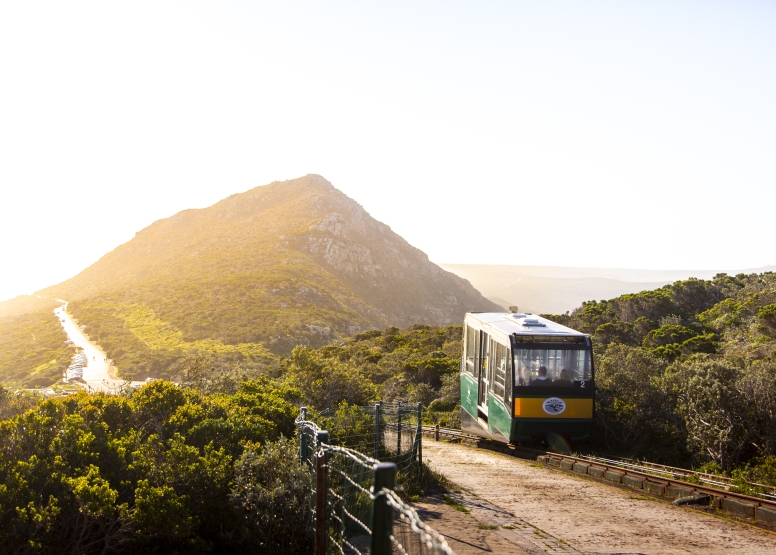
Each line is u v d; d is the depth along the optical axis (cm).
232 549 689
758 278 6631
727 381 1817
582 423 1730
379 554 312
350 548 577
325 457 500
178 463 724
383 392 4016
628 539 813
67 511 632
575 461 1575
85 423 783
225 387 1736
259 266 18862
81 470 684
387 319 19075
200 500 696
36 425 726
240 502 696
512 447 1983
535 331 1812
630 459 1705
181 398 998
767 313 3959
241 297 14950
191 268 19525
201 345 11556
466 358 2384
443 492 1100
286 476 716
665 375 2148
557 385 1733
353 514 643
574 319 5922
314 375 2189
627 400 2098
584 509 1029
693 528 904
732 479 1304
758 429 1745
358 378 2267
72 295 19562
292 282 16388
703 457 1798
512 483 1302
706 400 1809
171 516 637
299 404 1595
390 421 1299
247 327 12788
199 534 697
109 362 10606
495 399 1898
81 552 607
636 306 6062
